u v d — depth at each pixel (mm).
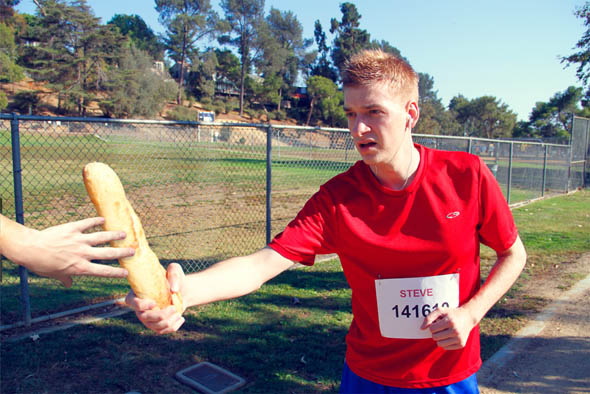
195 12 88875
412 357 1911
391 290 1890
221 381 3561
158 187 14227
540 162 18406
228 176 17438
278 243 1924
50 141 17188
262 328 4598
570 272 6852
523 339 4484
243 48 92625
